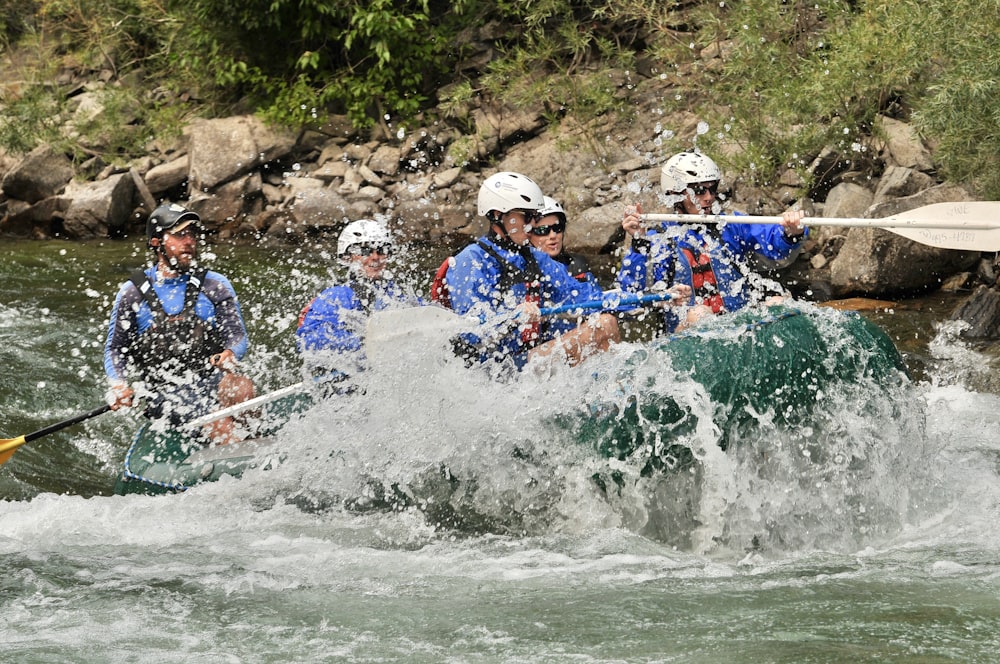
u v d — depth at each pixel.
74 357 22.98
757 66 31.11
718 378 13.77
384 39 38.78
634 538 13.95
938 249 26.16
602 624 11.19
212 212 36.53
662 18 35.53
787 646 10.36
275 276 30.20
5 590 12.56
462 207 35.00
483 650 10.68
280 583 12.73
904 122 30.80
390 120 39.84
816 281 28.02
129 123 41.91
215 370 17.08
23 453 18.34
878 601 11.41
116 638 11.16
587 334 15.45
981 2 24.88
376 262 16.81
